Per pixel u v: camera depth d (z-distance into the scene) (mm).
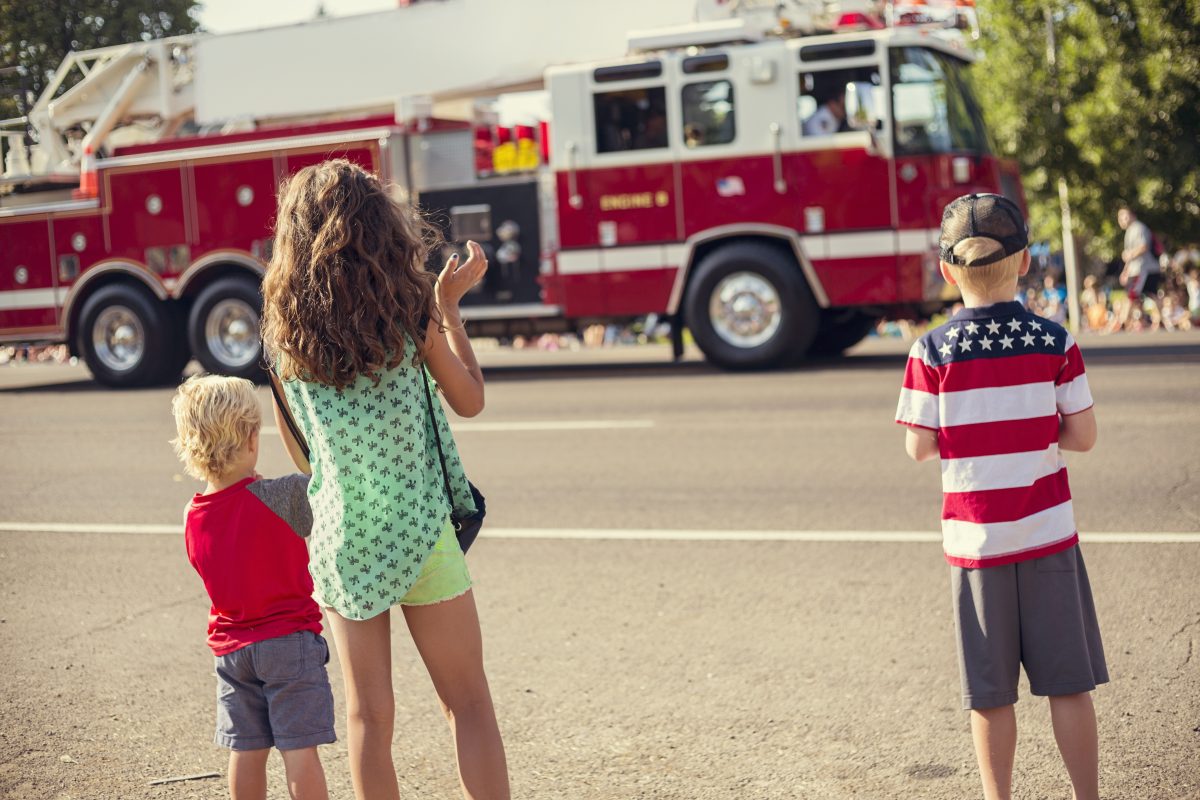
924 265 12586
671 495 7898
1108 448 8453
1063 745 3221
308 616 3350
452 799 3926
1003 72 22828
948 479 3275
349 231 3070
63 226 15422
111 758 4324
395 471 3119
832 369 13062
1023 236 3283
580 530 7191
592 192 13477
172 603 6211
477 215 14047
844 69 12703
